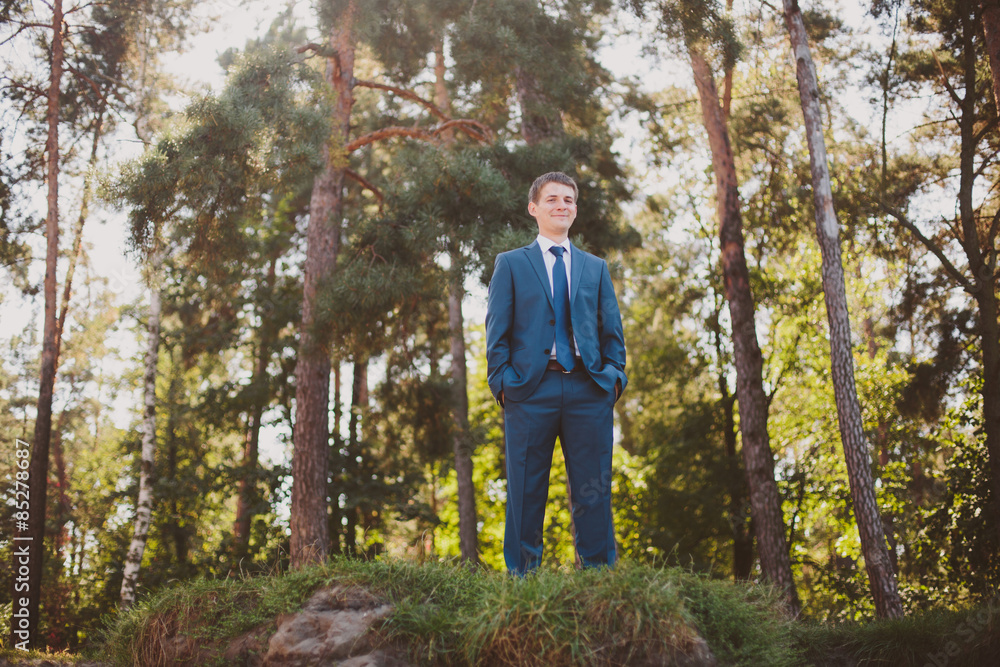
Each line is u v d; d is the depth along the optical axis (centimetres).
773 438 1877
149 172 917
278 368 1938
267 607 342
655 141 1505
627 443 2572
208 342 1878
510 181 1180
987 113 1197
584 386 347
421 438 1577
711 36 1098
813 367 1836
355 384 2044
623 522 2055
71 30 1360
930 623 494
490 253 1032
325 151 1227
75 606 1728
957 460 1373
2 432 1681
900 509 1551
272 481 1814
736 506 1748
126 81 1449
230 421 1931
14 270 1332
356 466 1858
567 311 355
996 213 1148
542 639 285
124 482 2030
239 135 934
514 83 1378
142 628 373
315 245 1249
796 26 1091
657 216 1866
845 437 998
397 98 1777
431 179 1080
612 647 284
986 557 1287
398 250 1166
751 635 319
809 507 1817
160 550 1944
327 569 349
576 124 1541
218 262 1082
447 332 1788
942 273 1288
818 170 1051
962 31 1160
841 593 1599
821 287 1788
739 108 1421
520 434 344
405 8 1240
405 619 313
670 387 2025
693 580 336
